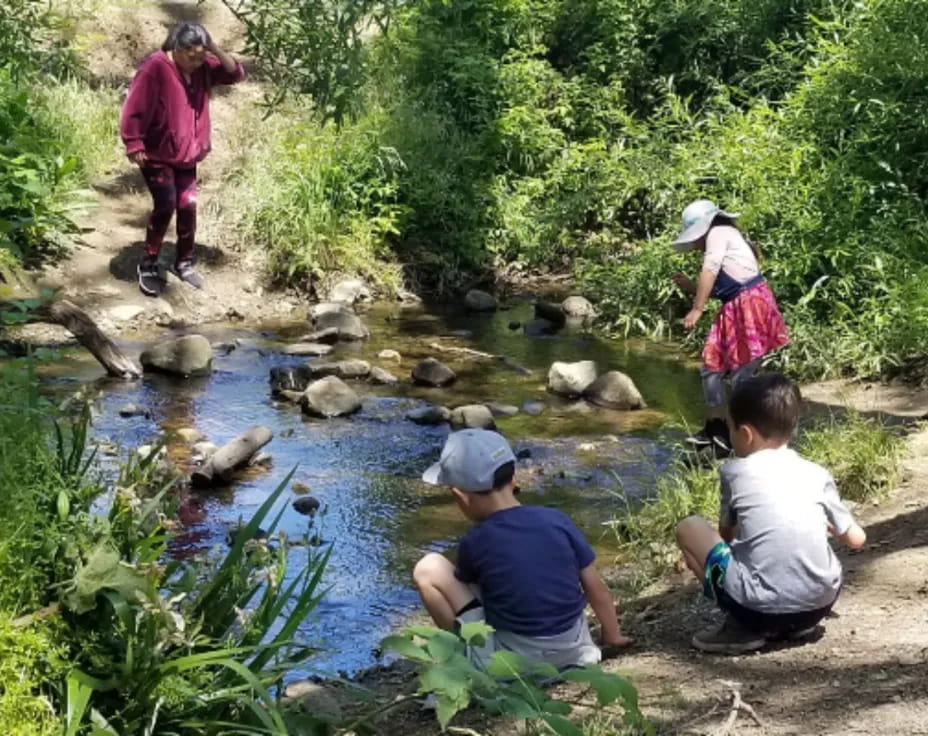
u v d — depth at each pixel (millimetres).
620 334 11094
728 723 4059
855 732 3938
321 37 5766
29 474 3902
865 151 11320
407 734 4410
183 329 10688
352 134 12625
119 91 13203
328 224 11961
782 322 8164
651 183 12570
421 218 12711
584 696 4395
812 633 4734
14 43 10023
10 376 4375
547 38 14961
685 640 4938
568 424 8781
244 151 12875
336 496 7379
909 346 9578
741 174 11477
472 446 4699
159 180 10625
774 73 13227
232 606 4023
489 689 3363
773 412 4750
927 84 11344
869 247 10328
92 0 14328
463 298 12164
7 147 9656
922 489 6449
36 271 10688
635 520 6871
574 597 4578
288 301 11492
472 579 4605
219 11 14945
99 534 3818
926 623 4754
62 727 3453
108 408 8641
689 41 14133
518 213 12977
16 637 3445
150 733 3590
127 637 3631
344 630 5793
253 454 7742
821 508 4648
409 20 13734
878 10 11820
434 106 13438
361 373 9641
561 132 13586
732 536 4812
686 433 8602
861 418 8297
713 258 8008
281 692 4391
